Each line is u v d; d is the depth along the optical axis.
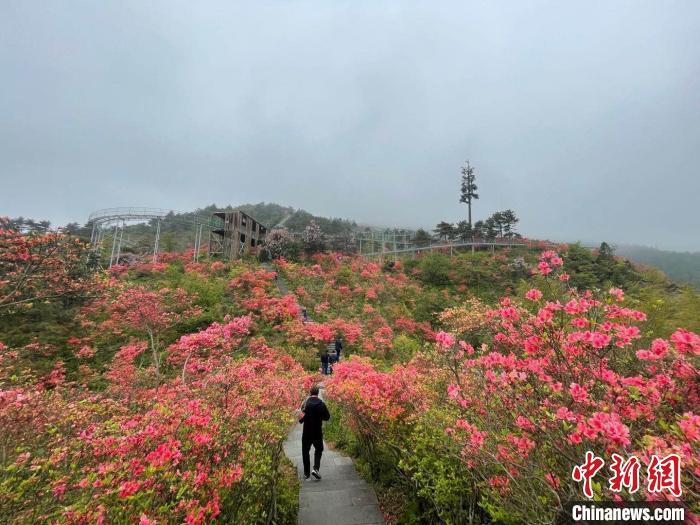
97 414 4.25
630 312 2.23
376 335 15.71
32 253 6.91
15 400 3.23
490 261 31.45
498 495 1.93
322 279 23.97
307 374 9.31
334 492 3.77
